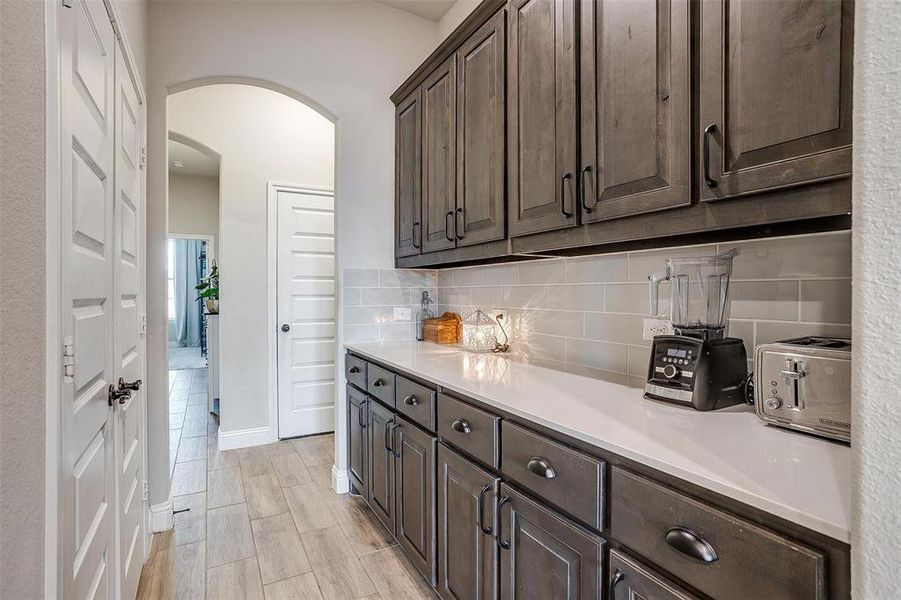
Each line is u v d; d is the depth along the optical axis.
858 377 0.48
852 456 0.49
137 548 1.76
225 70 2.36
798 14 0.84
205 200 6.62
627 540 0.89
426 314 2.83
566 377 1.64
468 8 2.61
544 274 1.99
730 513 0.71
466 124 1.99
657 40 1.12
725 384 1.15
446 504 1.56
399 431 1.92
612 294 1.65
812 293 1.08
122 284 1.51
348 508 2.45
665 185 1.11
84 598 1.02
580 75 1.36
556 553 1.06
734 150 0.96
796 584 0.62
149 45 2.20
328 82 2.60
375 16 2.73
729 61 0.97
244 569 1.91
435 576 1.65
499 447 1.28
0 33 0.62
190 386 5.86
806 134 0.83
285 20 2.51
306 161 3.64
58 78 0.82
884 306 0.46
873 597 0.46
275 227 3.53
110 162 1.33
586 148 1.34
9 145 0.65
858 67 0.49
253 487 2.72
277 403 3.55
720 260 1.24
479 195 1.89
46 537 0.77
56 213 0.81
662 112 1.11
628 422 1.05
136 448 1.78
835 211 0.82
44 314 0.78
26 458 0.70
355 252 2.67
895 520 0.45
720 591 0.72
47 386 0.78
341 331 2.64
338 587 1.79
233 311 3.40
